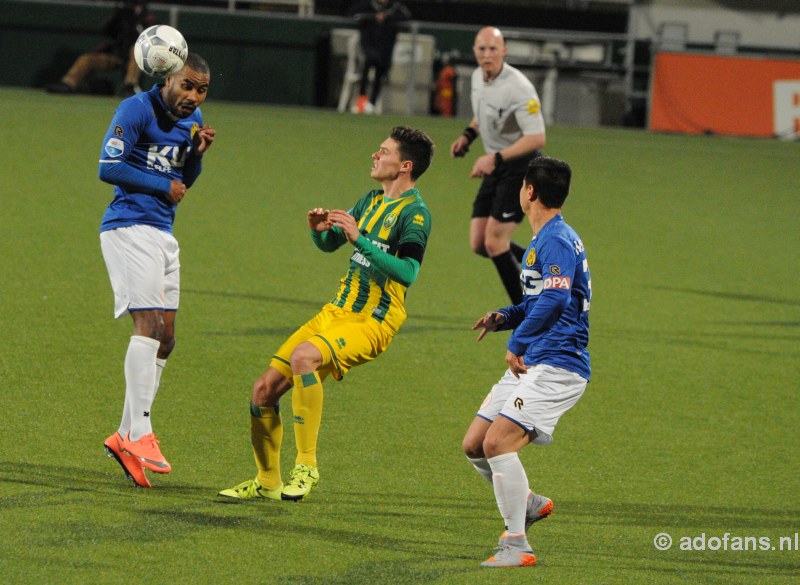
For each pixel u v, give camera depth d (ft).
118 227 67.15
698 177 219.00
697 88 278.67
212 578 53.72
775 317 126.41
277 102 273.54
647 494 71.20
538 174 58.95
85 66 255.09
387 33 258.37
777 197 205.57
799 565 60.64
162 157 67.41
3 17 261.44
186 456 72.13
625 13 315.37
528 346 57.67
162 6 267.39
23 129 203.10
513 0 314.14
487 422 60.08
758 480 75.10
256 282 124.67
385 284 65.82
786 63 277.85
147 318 66.64
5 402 79.66
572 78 285.02
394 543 59.77
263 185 180.55
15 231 137.18
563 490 71.10
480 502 67.41
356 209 68.74
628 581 56.90
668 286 139.13
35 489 63.93
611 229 171.63
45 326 99.86
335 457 74.13
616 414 88.48
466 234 160.86
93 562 54.60
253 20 270.26
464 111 274.77
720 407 92.02
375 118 257.55
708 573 58.80
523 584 55.31
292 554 57.21
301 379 63.62
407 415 84.28
